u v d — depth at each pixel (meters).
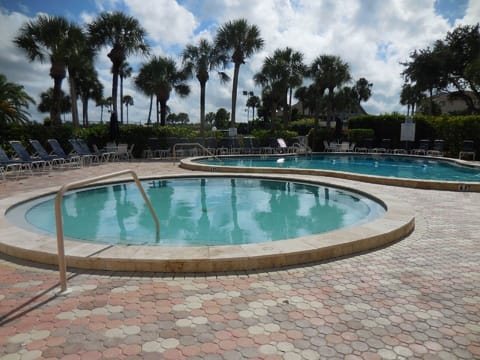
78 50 19.03
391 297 2.91
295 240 4.04
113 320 2.54
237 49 23.36
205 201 8.28
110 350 2.18
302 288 3.09
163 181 10.14
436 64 28.28
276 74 25.38
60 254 2.99
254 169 11.70
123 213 7.12
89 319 2.55
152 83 28.88
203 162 15.87
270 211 7.37
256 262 3.54
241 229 6.11
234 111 24.08
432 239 4.55
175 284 3.18
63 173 11.24
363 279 3.29
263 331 2.40
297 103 64.06
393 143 21.72
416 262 3.73
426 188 8.47
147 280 3.27
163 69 28.34
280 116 55.47
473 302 2.82
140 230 5.98
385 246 4.27
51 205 7.54
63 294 2.97
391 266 3.62
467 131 17.28
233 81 23.89
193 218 6.83
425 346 2.22
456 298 2.89
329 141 23.97
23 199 6.92
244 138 20.84
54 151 12.80
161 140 18.86
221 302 2.83
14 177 10.29
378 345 2.24
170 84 29.56
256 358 2.10
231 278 3.32
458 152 17.77
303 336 2.34
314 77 24.69
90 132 17.05
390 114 22.34
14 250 3.88
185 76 27.14
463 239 4.54
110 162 15.37
